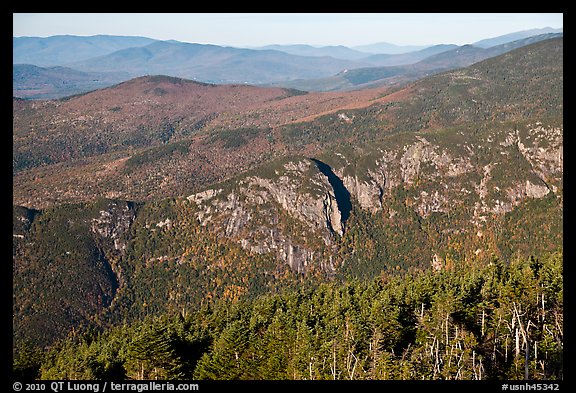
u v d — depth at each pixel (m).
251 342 88.69
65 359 90.62
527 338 76.25
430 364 73.69
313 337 84.31
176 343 90.94
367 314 88.12
